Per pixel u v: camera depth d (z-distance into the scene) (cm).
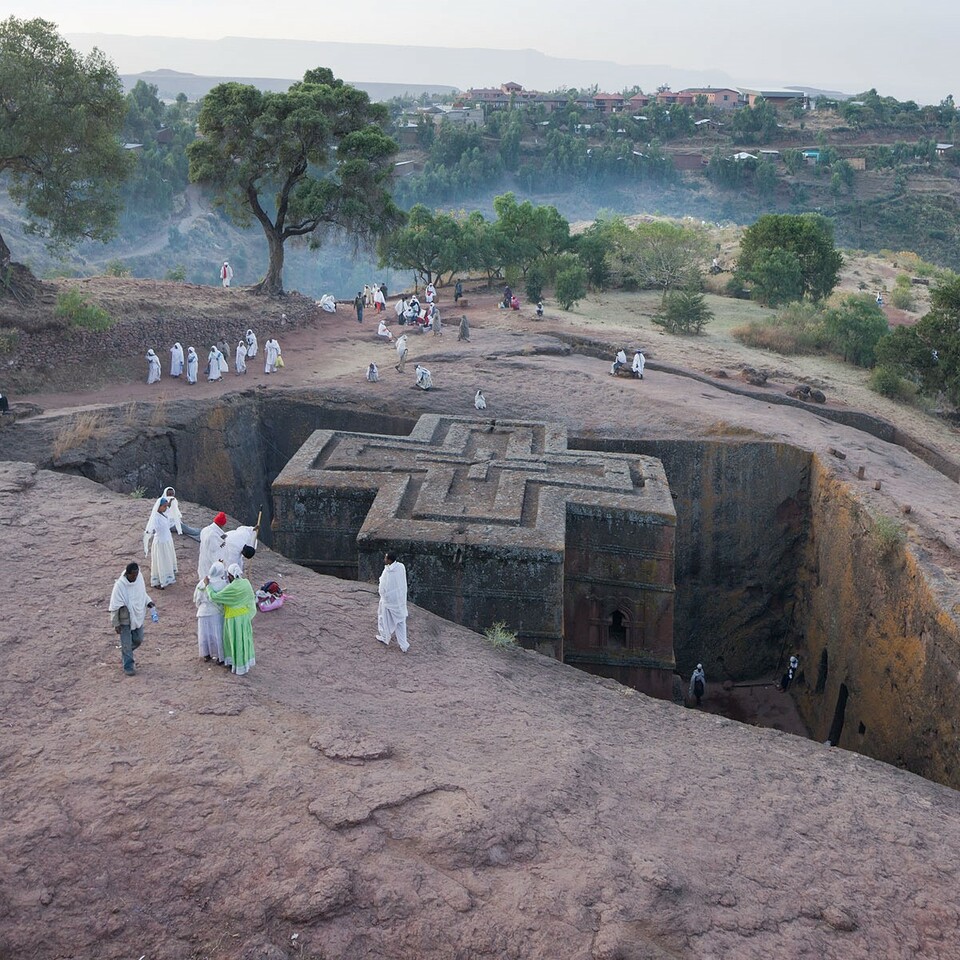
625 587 2434
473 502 2370
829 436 3350
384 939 901
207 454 3141
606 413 3378
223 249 15162
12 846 938
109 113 3819
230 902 912
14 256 12000
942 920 1062
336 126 4900
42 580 1562
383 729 1259
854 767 1433
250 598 1312
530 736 1322
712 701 3109
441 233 5856
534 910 952
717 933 976
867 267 8856
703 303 5306
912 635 2203
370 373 3603
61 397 3228
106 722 1152
